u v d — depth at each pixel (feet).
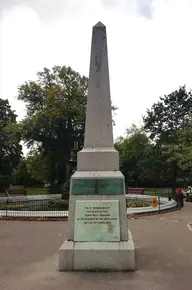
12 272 20.99
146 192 132.98
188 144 90.48
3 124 163.32
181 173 154.20
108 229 21.61
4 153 159.74
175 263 22.89
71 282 18.61
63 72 132.77
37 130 123.65
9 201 75.51
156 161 159.12
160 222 49.19
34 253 26.78
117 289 17.46
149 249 28.14
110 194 22.20
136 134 194.18
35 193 135.13
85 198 22.22
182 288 17.61
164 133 166.40
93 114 24.38
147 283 18.40
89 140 24.13
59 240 33.17
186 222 49.19
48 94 121.19
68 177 82.02
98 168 23.27
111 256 20.83
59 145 131.85
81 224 21.80
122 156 194.49
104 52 25.05
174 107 172.96
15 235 36.73
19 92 133.28
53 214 53.83
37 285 18.25
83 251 20.88
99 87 24.63
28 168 191.62
